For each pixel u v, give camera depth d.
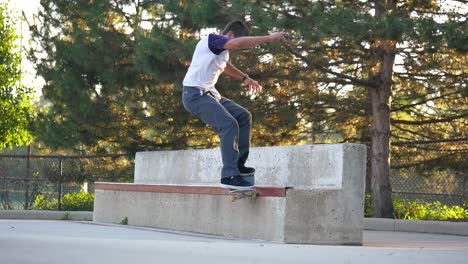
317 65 16.75
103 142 21.66
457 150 21.03
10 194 21.95
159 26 17.14
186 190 8.75
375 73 17.36
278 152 8.53
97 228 8.10
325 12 14.44
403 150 21.66
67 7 21.61
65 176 22.53
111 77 19.50
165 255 5.43
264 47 16.12
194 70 7.39
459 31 13.46
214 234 8.29
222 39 7.27
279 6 15.50
